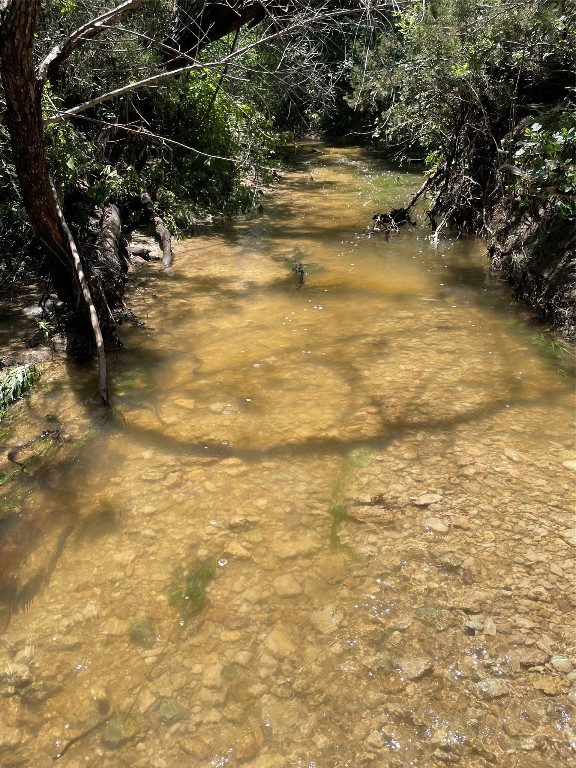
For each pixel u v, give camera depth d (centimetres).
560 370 425
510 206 663
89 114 721
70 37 444
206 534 284
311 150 1733
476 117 757
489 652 226
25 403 393
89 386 412
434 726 201
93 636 235
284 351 462
